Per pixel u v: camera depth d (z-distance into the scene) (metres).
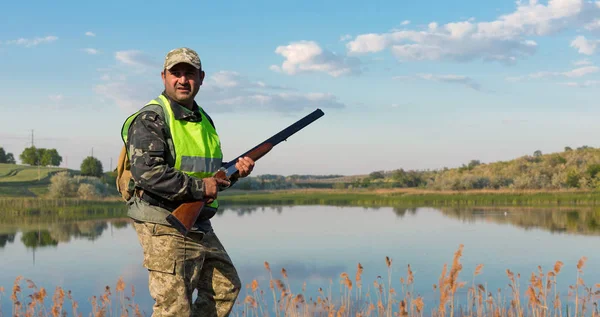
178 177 3.04
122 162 3.30
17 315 8.31
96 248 23.25
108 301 10.46
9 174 97.06
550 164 94.12
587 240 23.28
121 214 47.84
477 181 84.19
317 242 23.62
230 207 55.16
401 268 16.58
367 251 20.62
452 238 24.61
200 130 3.28
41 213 49.34
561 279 14.48
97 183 75.31
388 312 9.26
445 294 6.67
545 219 34.62
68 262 19.39
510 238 24.38
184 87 3.21
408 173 113.38
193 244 3.24
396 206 53.72
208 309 3.43
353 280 14.50
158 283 3.18
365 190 98.38
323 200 68.50
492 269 16.34
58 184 68.94
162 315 3.19
